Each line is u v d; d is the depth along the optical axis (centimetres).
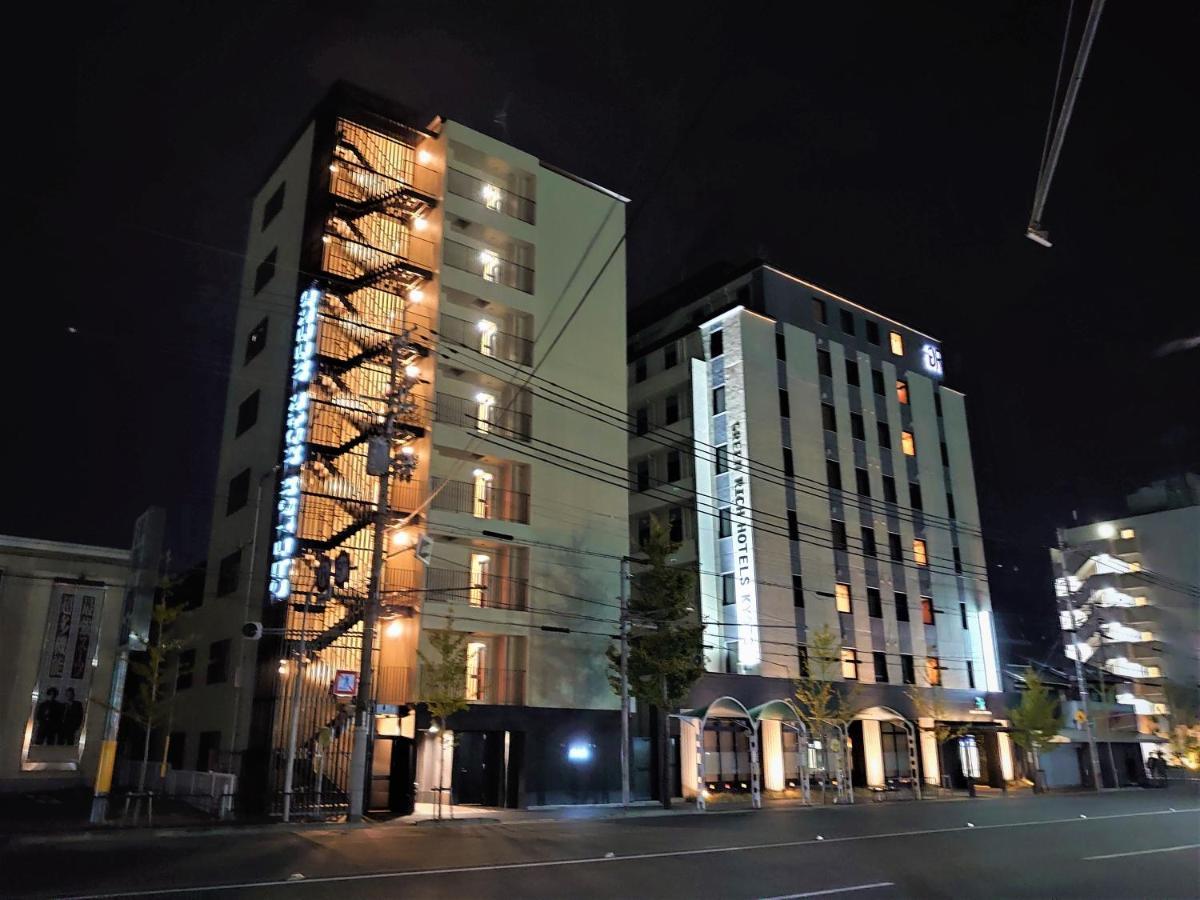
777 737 4047
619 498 3628
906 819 2555
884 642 4556
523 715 3036
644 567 3653
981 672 4975
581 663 3278
